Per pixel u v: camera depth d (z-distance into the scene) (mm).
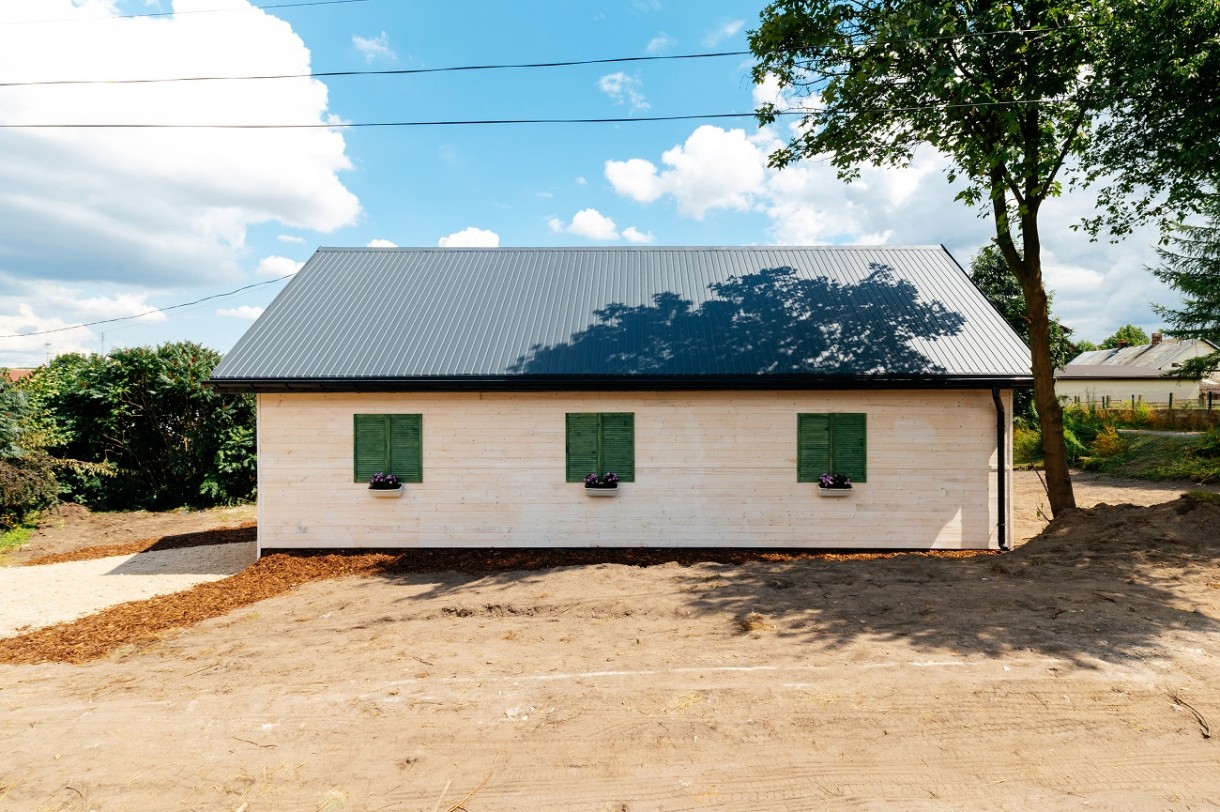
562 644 5664
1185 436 21078
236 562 10172
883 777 3451
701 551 9758
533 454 9906
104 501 15023
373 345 10031
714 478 9844
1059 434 9773
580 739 3895
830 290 11414
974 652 5012
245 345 9914
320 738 3979
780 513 9828
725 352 9789
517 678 4871
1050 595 6273
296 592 8086
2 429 12656
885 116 9930
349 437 9875
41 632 6840
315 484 9875
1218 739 3746
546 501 9914
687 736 3898
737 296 11336
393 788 3428
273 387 9430
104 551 11297
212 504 15625
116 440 15219
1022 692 4324
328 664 5375
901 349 9734
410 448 9883
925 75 8961
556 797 3332
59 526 13344
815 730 3930
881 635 5484
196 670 5375
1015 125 8211
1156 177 9172
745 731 3934
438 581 8312
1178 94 7977
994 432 9727
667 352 9828
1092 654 4898
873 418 9773
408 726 4102
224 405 15641
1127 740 3760
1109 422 24750
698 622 6082
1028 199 9648
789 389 9656
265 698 4621
